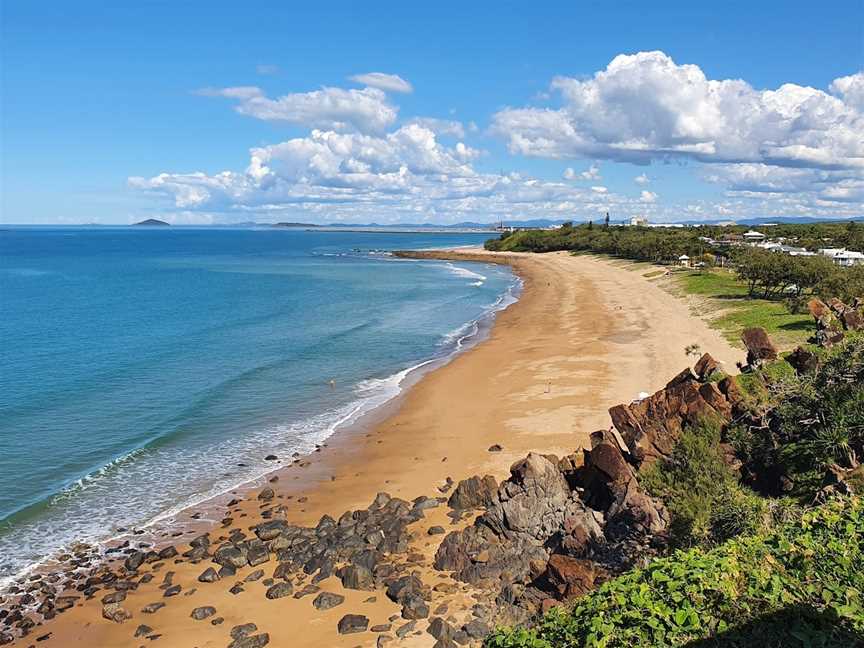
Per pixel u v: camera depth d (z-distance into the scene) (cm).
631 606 1023
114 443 3159
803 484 1731
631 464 2112
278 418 3566
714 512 1627
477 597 1769
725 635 917
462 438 3106
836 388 1900
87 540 2261
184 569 2067
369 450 3055
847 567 1022
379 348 5397
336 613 1764
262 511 2456
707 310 5900
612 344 4934
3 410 3631
